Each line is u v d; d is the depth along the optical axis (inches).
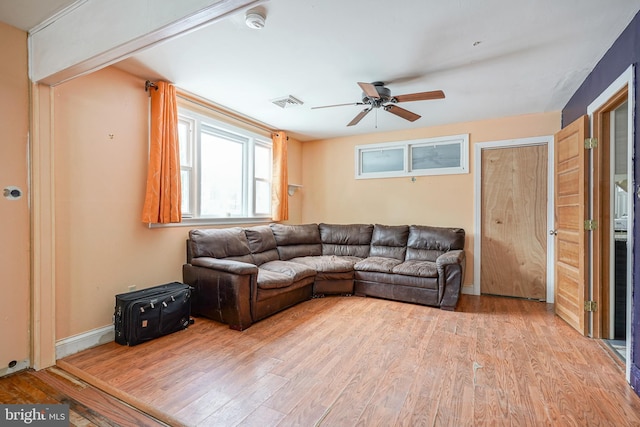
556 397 73.5
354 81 119.6
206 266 122.3
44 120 88.7
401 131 190.1
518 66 106.1
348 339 106.3
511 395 74.2
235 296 113.5
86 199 100.5
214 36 88.7
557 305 131.8
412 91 128.4
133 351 96.8
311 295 156.7
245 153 174.4
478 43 91.9
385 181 195.6
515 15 78.7
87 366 87.6
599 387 77.7
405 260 172.2
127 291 112.3
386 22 81.7
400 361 91.0
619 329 107.0
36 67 86.4
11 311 84.5
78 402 72.6
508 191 164.1
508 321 125.0
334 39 90.1
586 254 110.1
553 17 79.4
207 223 146.3
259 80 119.1
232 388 76.8
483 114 158.1
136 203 115.5
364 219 202.5
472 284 169.9
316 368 86.7
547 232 155.6
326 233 196.1
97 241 103.6
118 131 109.6
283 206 192.1
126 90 112.2
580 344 102.9
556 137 133.1
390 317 129.0
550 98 135.9
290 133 200.4
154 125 117.8
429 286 143.2
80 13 76.4
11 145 84.2
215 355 94.1
